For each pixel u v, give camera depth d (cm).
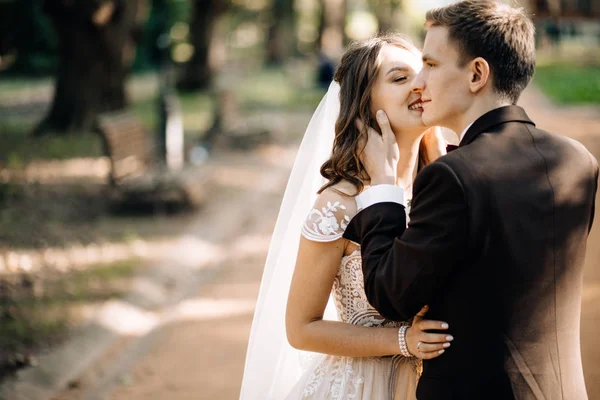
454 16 183
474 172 174
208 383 418
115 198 788
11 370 415
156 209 785
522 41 182
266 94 2000
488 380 175
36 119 1465
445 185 173
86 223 749
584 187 184
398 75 210
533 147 181
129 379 427
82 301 535
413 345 191
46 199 833
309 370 234
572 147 186
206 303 559
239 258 674
